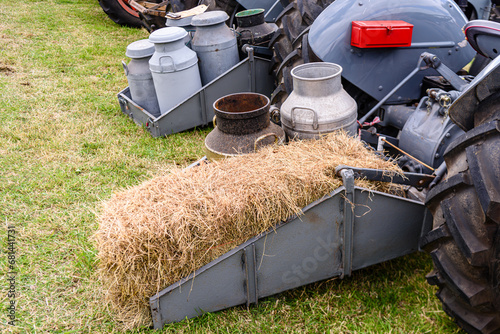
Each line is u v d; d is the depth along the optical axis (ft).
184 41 14.60
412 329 7.70
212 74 14.78
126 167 12.81
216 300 7.97
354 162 8.10
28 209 11.11
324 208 7.72
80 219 10.71
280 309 8.23
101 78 20.21
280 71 12.40
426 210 8.26
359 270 9.00
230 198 7.47
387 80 10.40
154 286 7.61
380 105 10.07
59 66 21.83
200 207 7.50
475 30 7.32
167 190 8.04
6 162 13.10
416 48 10.16
